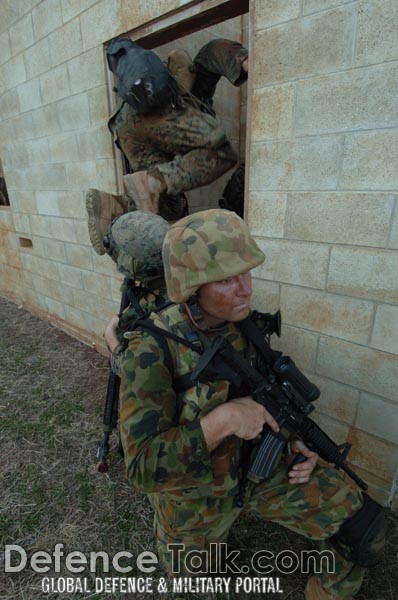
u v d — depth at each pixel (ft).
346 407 6.72
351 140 5.39
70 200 11.81
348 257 5.92
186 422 3.56
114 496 7.06
